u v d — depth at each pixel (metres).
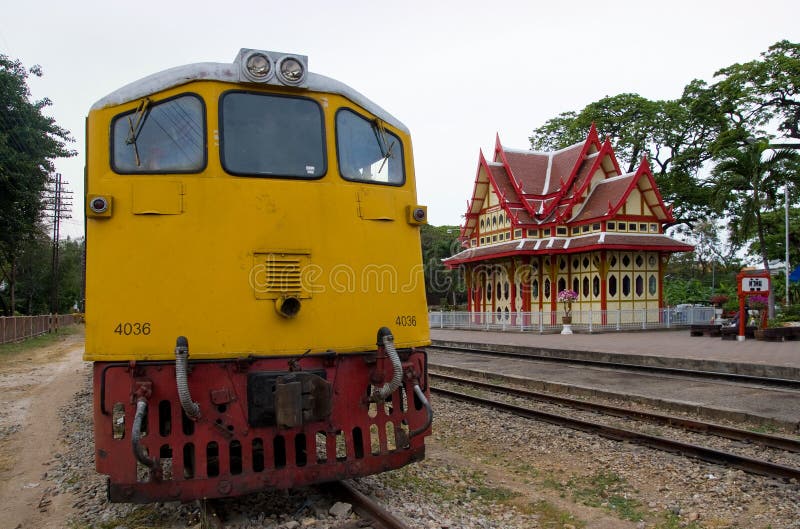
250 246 5.06
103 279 4.80
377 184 5.73
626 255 30.31
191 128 5.17
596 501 5.84
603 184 32.31
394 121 6.04
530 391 11.81
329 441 5.08
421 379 5.59
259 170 5.23
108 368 4.70
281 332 5.06
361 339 5.37
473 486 6.20
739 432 7.98
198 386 4.78
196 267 4.92
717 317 29.23
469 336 28.28
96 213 4.80
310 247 5.26
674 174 37.00
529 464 7.11
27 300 56.12
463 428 8.94
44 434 9.21
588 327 29.22
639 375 13.89
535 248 31.12
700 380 12.89
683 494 5.94
